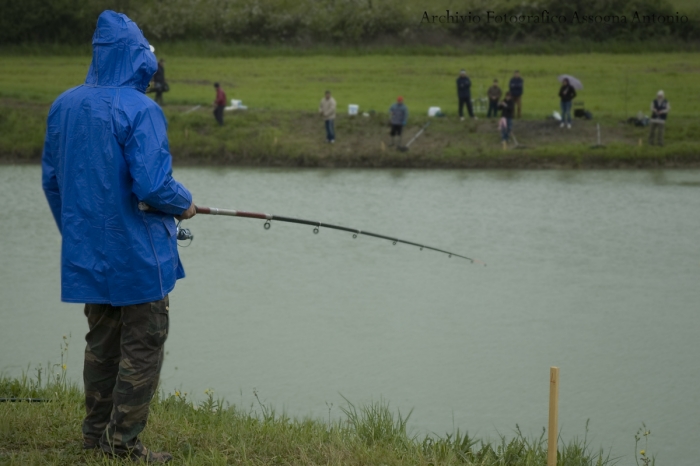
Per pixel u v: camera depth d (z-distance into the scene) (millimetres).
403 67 102688
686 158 60281
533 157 59719
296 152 60875
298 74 97812
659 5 113750
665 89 87438
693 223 42344
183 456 9656
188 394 18953
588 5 115062
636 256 35750
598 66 101188
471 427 18734
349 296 29594
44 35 113062
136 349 8859
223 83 90625
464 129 64875
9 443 9875
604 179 55469
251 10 119500
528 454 12023
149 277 8711
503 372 22281
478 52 112312
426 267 33906
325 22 117875
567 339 25047
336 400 20016
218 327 25828
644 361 23266
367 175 57125
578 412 19891
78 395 13258
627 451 17828
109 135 8570
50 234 38844
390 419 14547
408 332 25500
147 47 9055
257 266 33844
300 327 25938
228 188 51375
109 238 8609
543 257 35562
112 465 8766
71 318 26281
